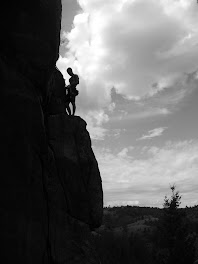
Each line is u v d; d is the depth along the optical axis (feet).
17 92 54.54
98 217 70.85
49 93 72.08
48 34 61.93
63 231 62.59
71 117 72.43
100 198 72.08
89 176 71.77
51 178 62.75
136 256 310.86
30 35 58.90
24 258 51.31
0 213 48.62
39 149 58.49
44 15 60.49
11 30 56.75
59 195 63.82
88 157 72.13
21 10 57.31
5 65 54.19
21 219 51.52
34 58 59.82
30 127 56.24
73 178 68.23
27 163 54.29
